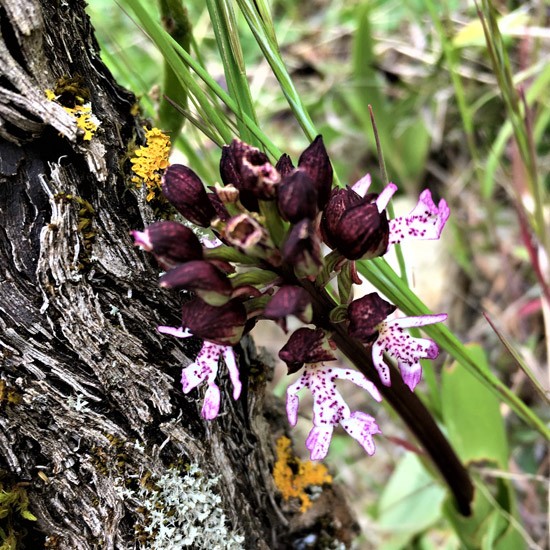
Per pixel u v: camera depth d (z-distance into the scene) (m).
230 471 0.13
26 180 0.10
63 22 0.10
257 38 0.12
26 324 0.11
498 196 0.28
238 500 0.13
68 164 0.10
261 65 0.28
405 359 0.10
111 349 0.11
